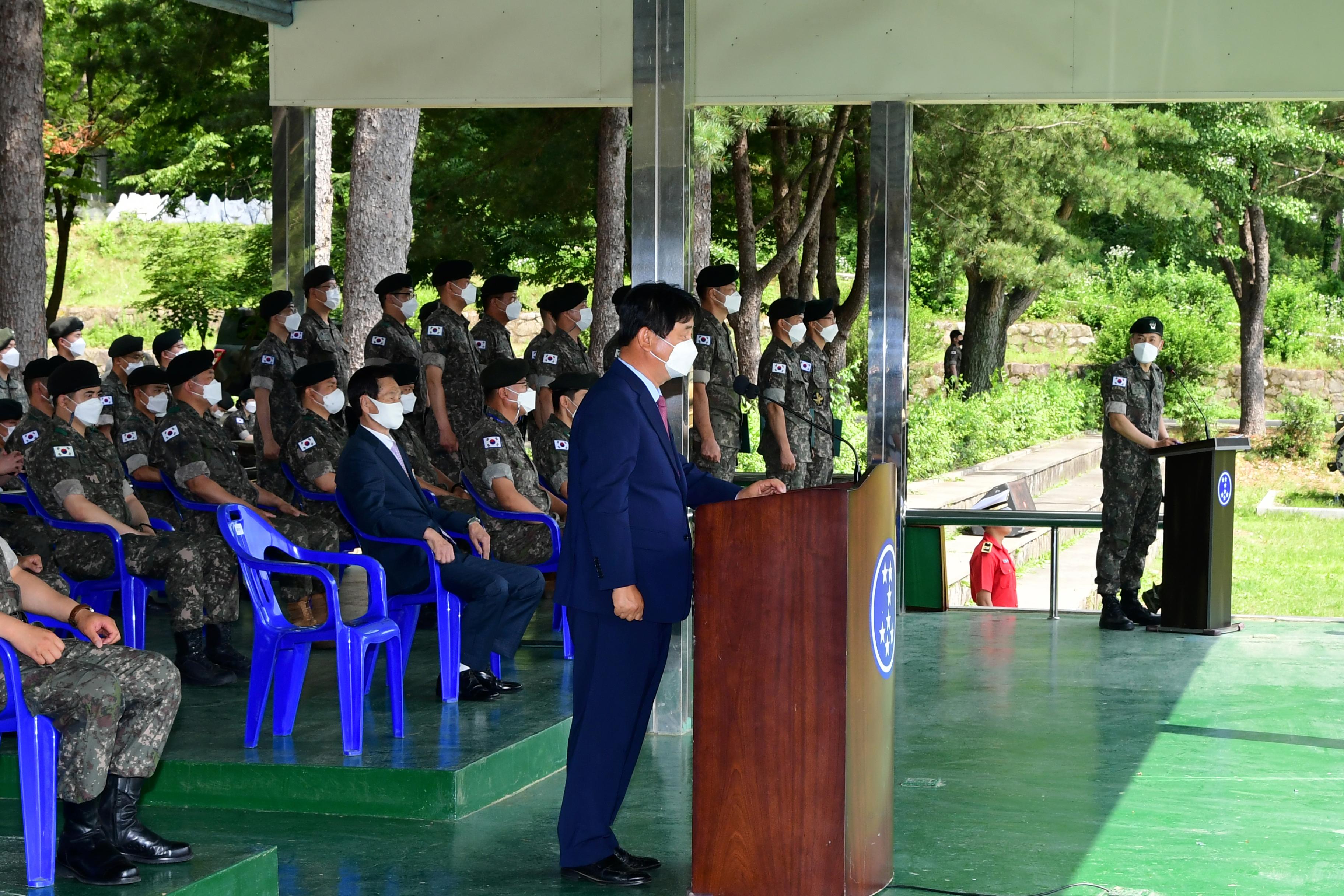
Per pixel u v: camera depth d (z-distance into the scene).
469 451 6.52
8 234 10.15
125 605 5.71
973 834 4.42
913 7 8.24
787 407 8.90
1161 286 32.34
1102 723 5.99
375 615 4.93
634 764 4.05
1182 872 4.05
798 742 3.59
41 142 10.28
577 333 8.69
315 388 6.92
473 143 19.70
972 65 8.22
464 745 4.82
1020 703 6.38
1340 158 27.56
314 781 4.55
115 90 22.53
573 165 18.41
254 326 20.14
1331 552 17.75
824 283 21.97
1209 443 8.03
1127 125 18.61
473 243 20.36
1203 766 5.29
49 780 3.38
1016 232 19.05
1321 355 30.61
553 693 5.68
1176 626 8.27
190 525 6.43
